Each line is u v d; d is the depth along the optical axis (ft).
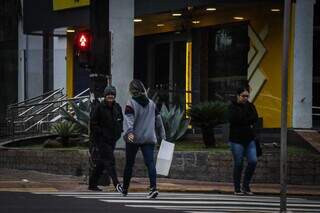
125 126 75.00
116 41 110.42
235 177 85.71
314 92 129.18
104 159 81.66
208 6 131.44
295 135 114.73
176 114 118.73
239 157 84.33
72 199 75.46
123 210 65.98
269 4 128.47
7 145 127.65
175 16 146.51
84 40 89.56
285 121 60.85
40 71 208.44
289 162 101.55
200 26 149.89
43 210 65.10
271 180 101.45
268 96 132.67
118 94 110.22
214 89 148.97
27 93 209.26
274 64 131.54
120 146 108.68
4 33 222.48
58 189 88.12
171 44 164.04
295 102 120.37
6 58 218.79
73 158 108.47
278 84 130.72
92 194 81.51
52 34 178.19
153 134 76.07
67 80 175.73
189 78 153.69
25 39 211.20
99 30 89.30
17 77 215.10
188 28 152.97
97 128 81.66
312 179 101.60
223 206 71.97
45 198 76.43
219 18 143.95
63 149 112.27
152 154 76.79
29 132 142.00
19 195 80.02
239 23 141.79
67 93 175.42
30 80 209.46
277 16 131.13
